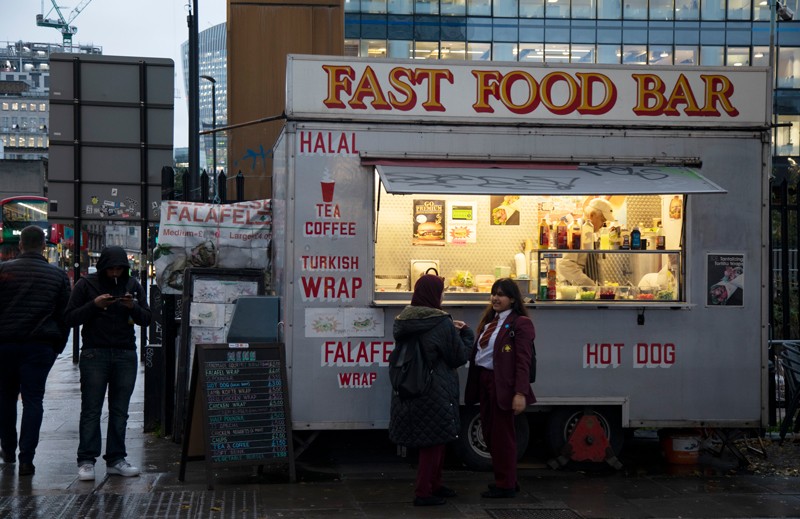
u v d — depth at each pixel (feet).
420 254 25.38
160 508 19.38
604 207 25.52
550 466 24.06
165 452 25.30
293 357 22.80
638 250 24.72
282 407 22.03
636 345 23.89
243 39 49.98
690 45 118.42
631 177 22.85
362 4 117.29
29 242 22.88
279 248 24.56
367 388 23.06
